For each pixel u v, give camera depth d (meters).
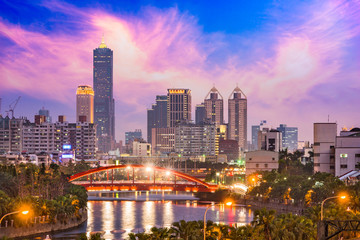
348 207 136.12
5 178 199.00
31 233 158.75
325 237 67.50
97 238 112.06
